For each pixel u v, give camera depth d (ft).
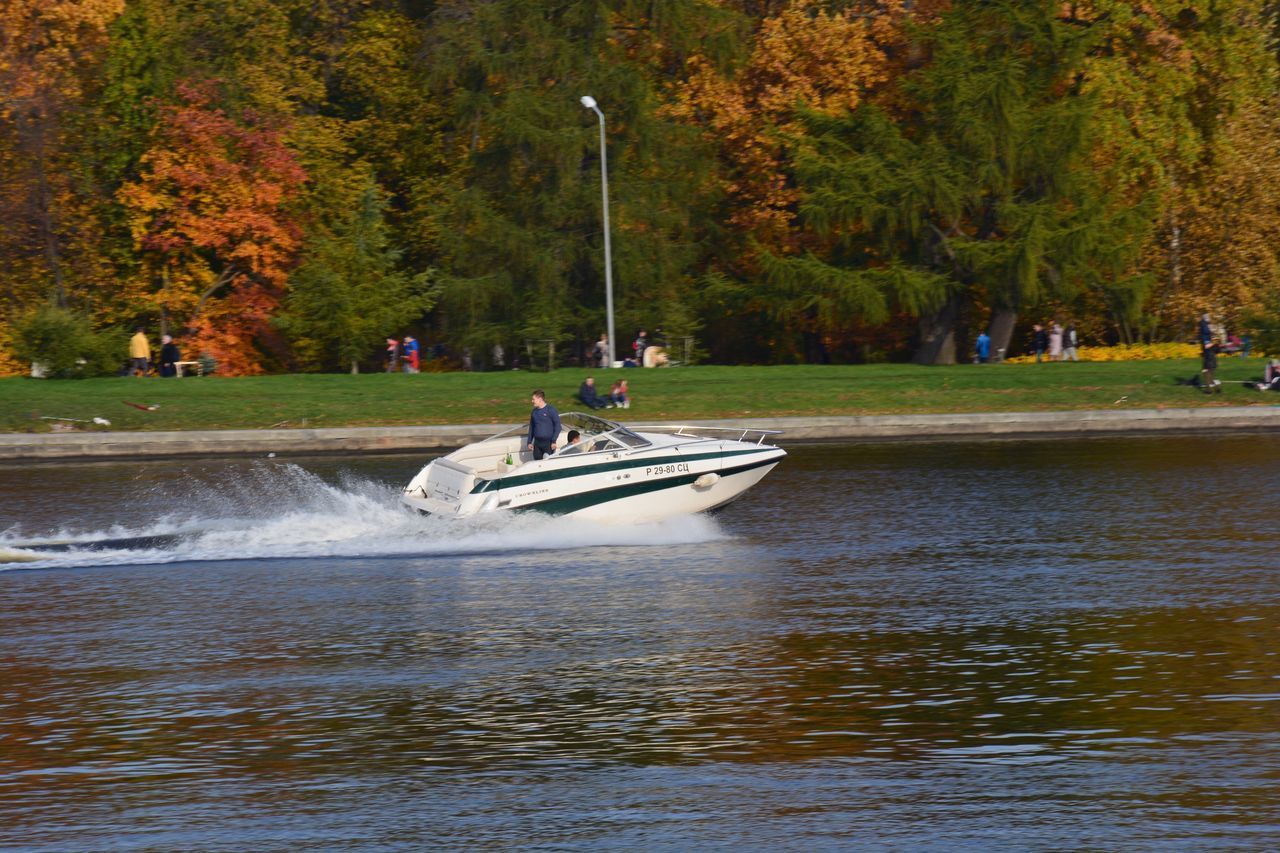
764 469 175.22
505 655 112.88
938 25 439.63
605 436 171.32
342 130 520.83
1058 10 434.71
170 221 450.30
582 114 455.63
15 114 427.74
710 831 75.10
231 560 159.84
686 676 105.09
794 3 487.61
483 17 458.50
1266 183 460.14
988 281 428.15
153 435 300.20
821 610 128.16
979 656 109.70
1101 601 130.00
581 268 465.06
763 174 483.51
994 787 80.59
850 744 88.63
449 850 73.20
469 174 503.61
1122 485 218.79
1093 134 426.92
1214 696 97.14
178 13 501.56
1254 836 72.84
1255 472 232.73
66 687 104.88
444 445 310.24
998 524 180.34
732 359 539.29
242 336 465.88
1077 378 376.27
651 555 159.94
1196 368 388.78
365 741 90.89
